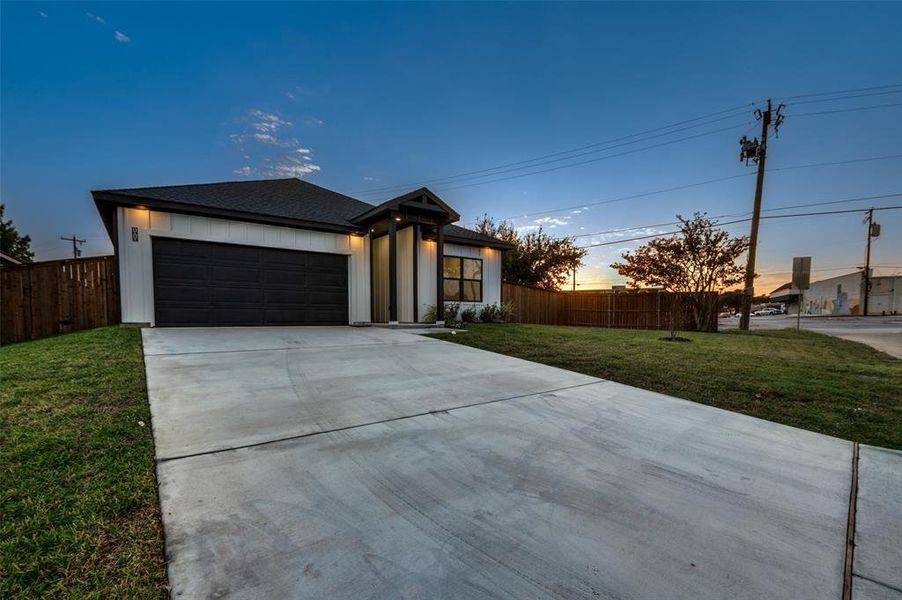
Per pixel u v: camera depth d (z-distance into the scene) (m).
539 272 23.22
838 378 5.20
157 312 8.03
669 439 3.15
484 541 1.78
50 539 1.63
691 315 13.72
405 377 4.71
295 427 3.04
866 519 2.09
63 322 7.84
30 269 7.46
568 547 1.76
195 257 8.43
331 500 2.07
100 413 3.07
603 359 6.27
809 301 38.81
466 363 5.69
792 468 2.70
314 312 9.95
